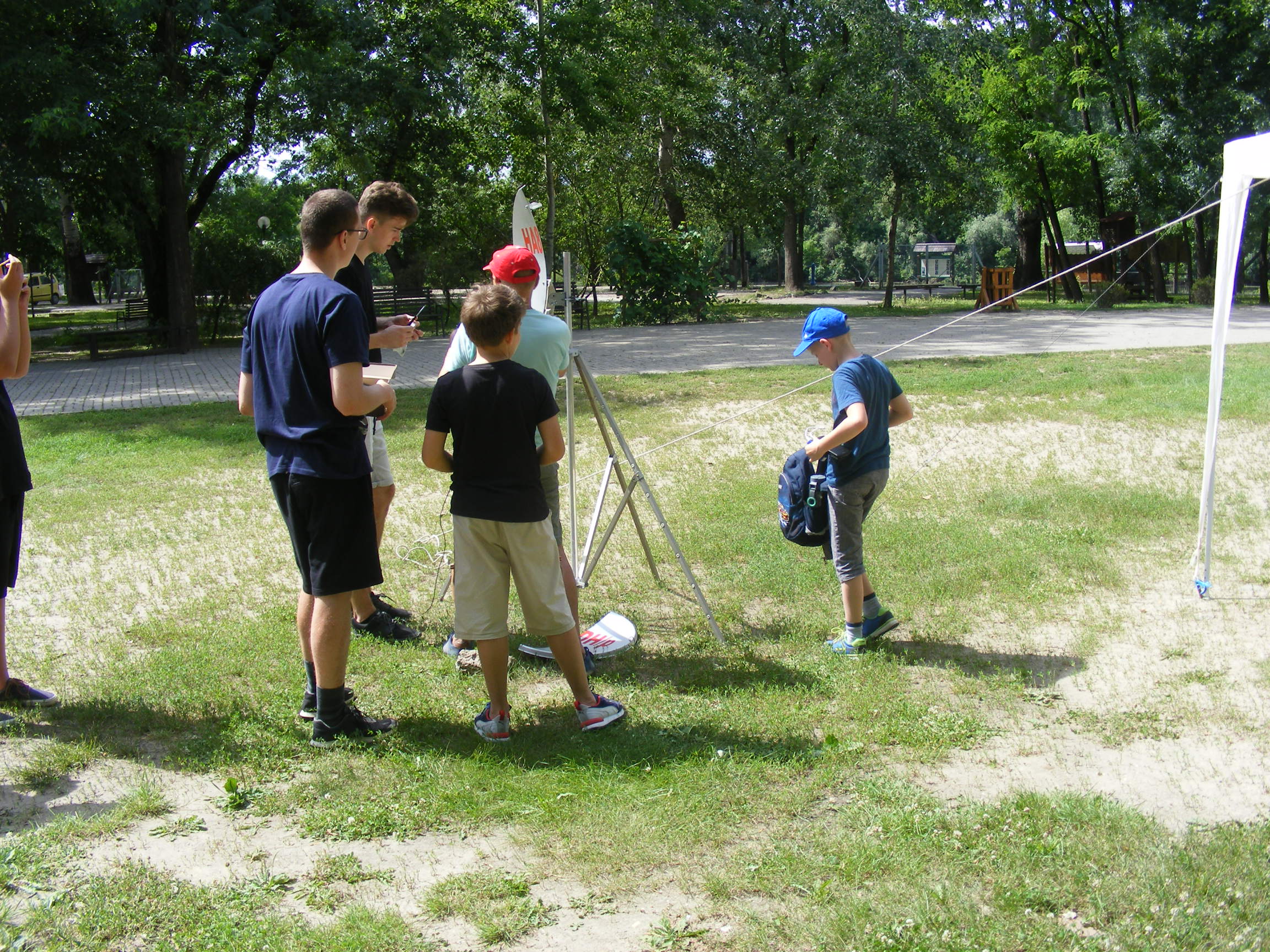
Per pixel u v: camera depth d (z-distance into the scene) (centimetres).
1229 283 529
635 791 350
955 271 7412
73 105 1870
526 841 322
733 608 545
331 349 361
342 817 336
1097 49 3359
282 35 2255
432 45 2416
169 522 739
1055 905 282
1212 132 3075
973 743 388
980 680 443
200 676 455
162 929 278
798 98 3466
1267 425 983
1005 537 653
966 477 825
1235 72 3066
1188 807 338
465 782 358
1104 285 3475
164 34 2194
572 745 388
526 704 431
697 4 3020
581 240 3375
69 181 2197
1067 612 530
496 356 384
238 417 1218
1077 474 824
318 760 379
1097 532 659
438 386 388
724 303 3231
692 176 3566
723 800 343
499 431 379
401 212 458
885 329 2333
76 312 4512
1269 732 390
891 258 3144
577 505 771
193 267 2498
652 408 1212
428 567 619
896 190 3095
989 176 3438
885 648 483
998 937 267
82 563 646
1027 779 360
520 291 439
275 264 2719
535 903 289
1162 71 3114
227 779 361
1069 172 3425
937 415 1105
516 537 382
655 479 850
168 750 390
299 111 2323
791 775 362
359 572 380
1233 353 1605
